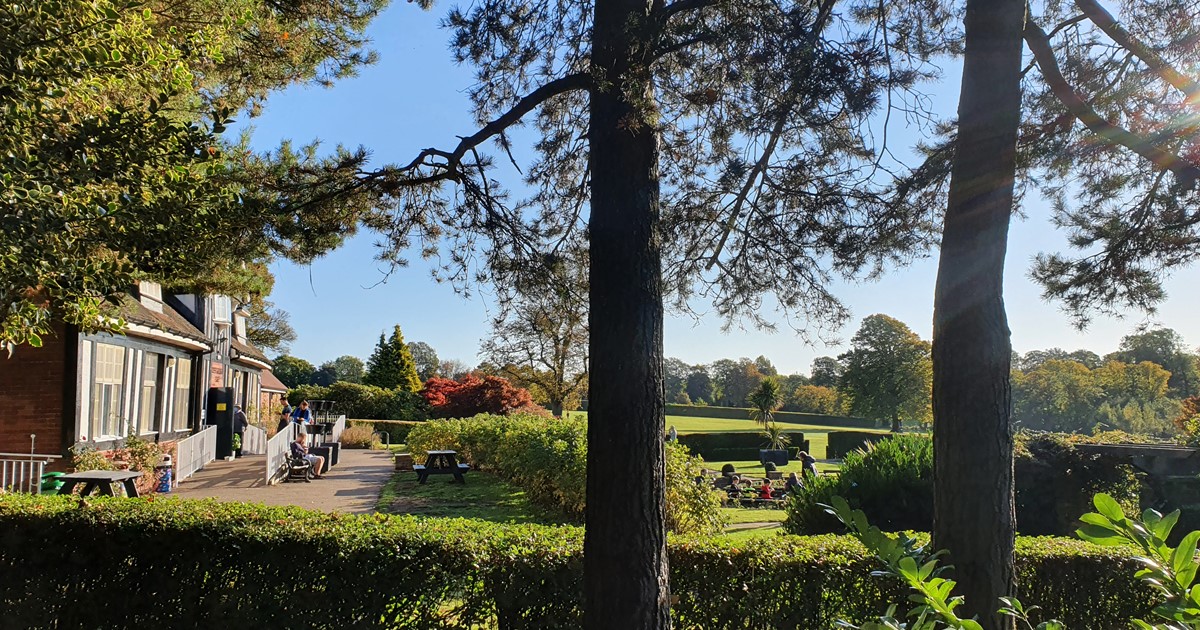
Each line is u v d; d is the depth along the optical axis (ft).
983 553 11.95
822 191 16.19
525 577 14.75
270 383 126.62
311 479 55.42
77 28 12.84
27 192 12.12
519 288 16.78
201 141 13.88
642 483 11.28
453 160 14.93
